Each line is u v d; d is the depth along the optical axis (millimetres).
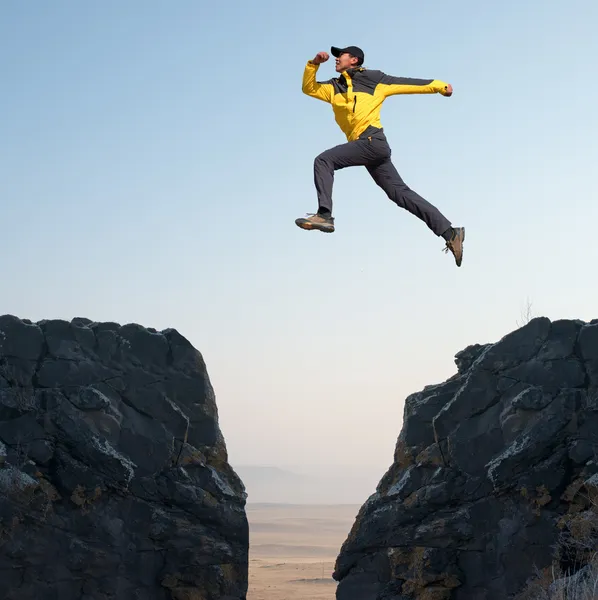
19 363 20250
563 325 20094
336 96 7758
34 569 18969
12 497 18922
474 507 19734
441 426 20516
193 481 20375
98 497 19703
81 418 20016
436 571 19562
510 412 19844
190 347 21281
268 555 117750
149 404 20609
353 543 20969
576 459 19016
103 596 19281
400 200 7703
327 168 7555
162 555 19875
